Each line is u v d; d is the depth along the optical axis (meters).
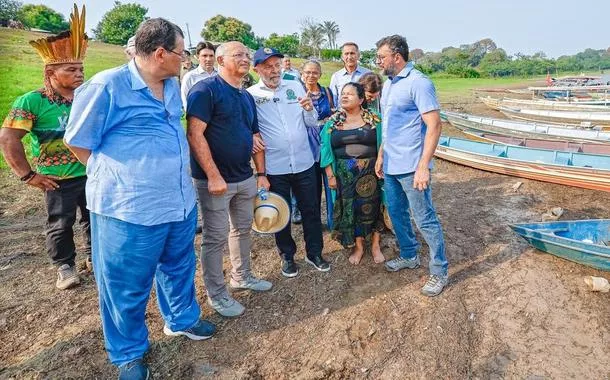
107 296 2.81
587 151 9.05
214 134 3.23
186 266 3.14
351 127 4.26
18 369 3.14
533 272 4.45
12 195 7.00
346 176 4.32
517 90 30.98
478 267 4.58
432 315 3.77
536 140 9.91
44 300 4.04
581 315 3.76
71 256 4.20
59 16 60.12
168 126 2.68
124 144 2.52
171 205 2.74
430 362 3.24
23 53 27.59
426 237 3.94
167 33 2.46
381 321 3.71
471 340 3.48
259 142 3.74
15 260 4.84
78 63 3.57
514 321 3.70
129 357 3.00
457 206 6.51
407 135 3.70
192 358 3.27
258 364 3.23
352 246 4.61
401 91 3.61
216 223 3.41
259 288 4.13
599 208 6.34
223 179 3.24
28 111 3.47
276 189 4.14
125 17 60.44
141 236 2.66
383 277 4.39
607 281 4.07
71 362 3.22
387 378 3.11
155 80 2.59
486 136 11.09
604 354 3.30
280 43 63.50
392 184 4.03
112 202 2.56
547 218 5.94
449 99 23.80
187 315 3.31
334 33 73.06
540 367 3.18
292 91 4.07
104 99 2.40
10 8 58.31
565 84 37.59
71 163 3.79
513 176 8.05
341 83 6.05
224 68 3.22
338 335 3.54
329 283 4.30
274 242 5.26
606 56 120.19
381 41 3.62
